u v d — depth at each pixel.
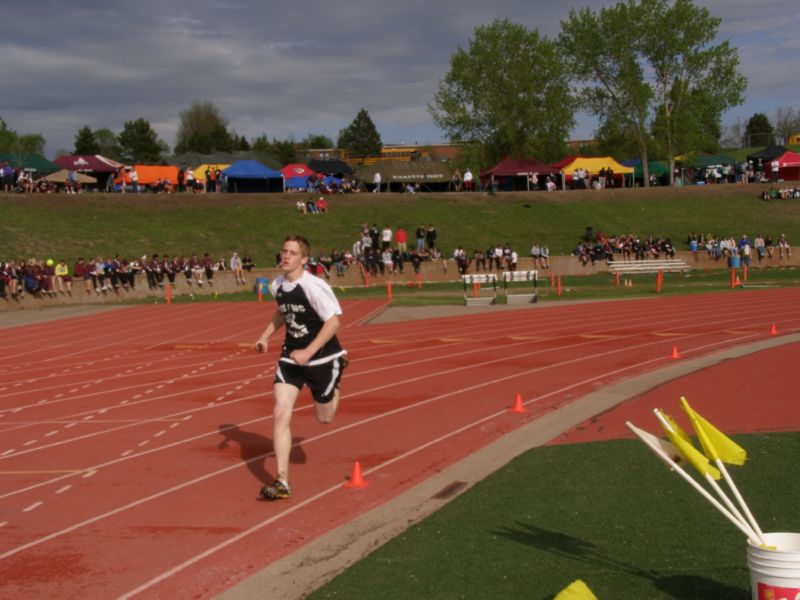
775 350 15.11
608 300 29.92
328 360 7.37
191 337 21.95
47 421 10.91
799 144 120.31
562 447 8.56
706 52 64.25
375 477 7.82
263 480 7.81
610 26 63.69
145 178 54.47
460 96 73.19
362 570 5.35
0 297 31.61
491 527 6.11
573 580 5.09
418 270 40.25
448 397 11.86
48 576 5.57
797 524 5.97
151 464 8.49
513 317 24.48
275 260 42.03
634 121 65.56
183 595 5.21
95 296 33.94
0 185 47.28
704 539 5.75
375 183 56.44
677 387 11.85
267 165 58.28
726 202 56.03
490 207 52.16
